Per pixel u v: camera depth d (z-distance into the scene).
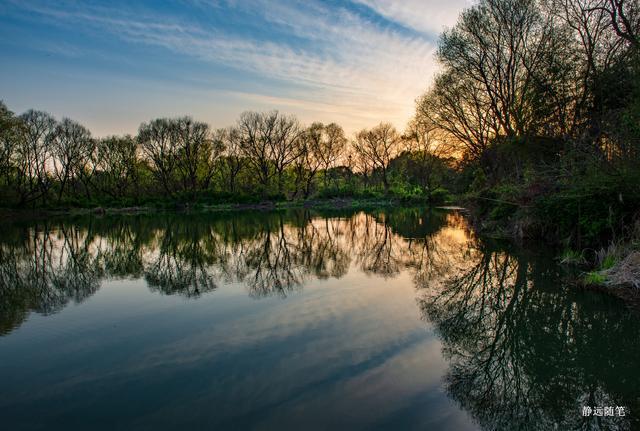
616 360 5.73
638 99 10.28
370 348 6.14
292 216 39.59
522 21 20.22
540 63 18.72
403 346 6.23
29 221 37.34
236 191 62.72
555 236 13.77
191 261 14.58
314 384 5.00
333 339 6.50
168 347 6.29
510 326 7.14
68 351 6.22
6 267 13.95
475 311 7.95
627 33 14.13
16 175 51.59
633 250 9.12
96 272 12.79
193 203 57.00
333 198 64.31
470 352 6.05
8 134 41.88
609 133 11.63
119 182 63.59
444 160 44.69
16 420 4.31
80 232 26.34
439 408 4.50
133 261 14.78
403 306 8.33
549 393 4.91
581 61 16.75
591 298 8.30
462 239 18.56
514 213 17.30
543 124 16.73
